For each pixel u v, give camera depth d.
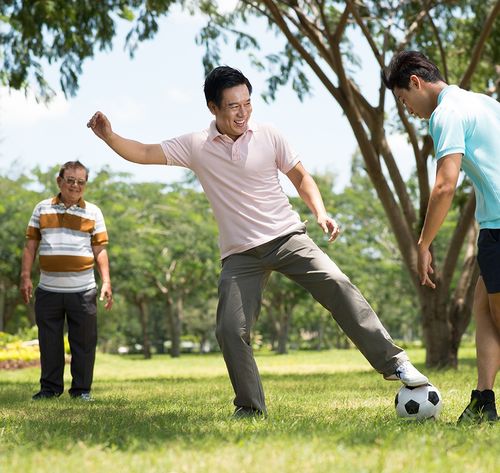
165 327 65.62
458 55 15.49
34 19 11.86
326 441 3.32
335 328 59.97
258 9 13.19
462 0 13.88
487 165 4.18
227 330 4.62
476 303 4.48
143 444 3.32
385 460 2.84
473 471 2.70
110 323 49.09
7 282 38.16
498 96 15.27
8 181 33.06
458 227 14.16
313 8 14.41
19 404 6.37
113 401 6.66
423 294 14.41
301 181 4.77
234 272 4.68
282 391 7.86
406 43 14.16
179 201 42.00
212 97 4.62
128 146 4.70
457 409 5.26
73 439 3.60
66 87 12.68
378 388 8.27
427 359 14.47
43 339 7.18
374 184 13.77
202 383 10.19
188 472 2.74
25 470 2.78
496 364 4.38
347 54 14.62
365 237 43.72
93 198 35.19
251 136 4.68
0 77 12.66
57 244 7.10
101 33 12.67
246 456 2.96
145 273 43.34
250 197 4.64
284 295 47.75
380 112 13.98
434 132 4.23
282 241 4.62
